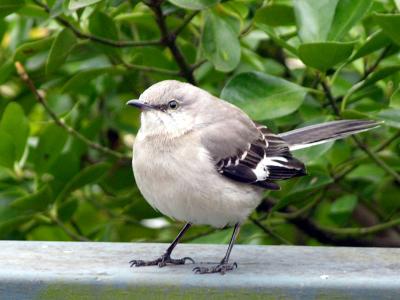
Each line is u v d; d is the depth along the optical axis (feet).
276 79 33.01
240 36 35.78
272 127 34.45
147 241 38.17
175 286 25.04
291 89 32.73
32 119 43.91
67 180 36.04
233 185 28.66
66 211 36.40
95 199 40.75
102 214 41.88
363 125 31.68
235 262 27.50
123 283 25.03
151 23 36.94
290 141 31.40
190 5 31.53
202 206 28.22
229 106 31.04
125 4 36.09
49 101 41.57
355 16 32.19
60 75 39.88
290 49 32.32
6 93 43.62
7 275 25.07
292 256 28.71
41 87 38.99
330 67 31.63
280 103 32.42
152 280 25.07
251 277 25.41
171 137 28.84
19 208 34.88
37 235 40.42
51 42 34.40
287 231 41.93
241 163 29.17
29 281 24.99
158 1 33.22
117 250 29.53
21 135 35.70
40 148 36.06
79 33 33.99
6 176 36.88
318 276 25.58
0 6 33.01
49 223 36.58
